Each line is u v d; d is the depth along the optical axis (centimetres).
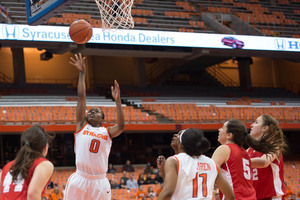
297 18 2747
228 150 436
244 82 2884
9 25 1722
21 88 2378
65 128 1864
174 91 2706
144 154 2417
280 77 3212
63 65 2739
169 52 2114
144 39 1948
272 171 498
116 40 1894
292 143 2766
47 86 2547
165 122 2086
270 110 2323
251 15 2580
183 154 373
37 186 338
